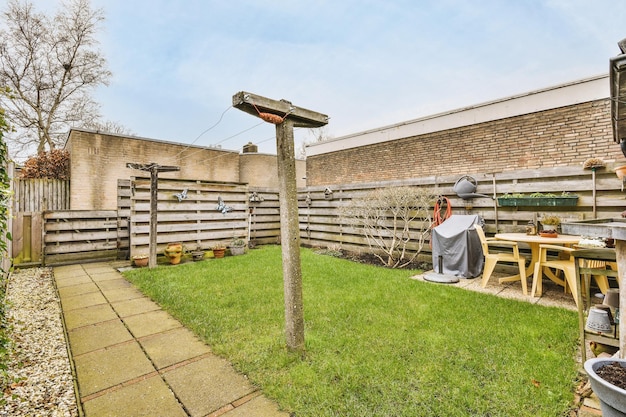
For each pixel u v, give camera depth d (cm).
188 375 235
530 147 612
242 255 735
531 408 189
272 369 237
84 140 936
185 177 1170
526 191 512
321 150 1143
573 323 311
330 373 229
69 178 952
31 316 356
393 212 639
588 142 546
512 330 296
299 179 1659
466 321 319
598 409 186
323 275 519
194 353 269
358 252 754
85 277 542
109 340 295
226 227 779
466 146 716
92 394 212
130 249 651
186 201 715
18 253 609
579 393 203
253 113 259
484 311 347
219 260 670
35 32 1194
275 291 430
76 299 421
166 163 1118
